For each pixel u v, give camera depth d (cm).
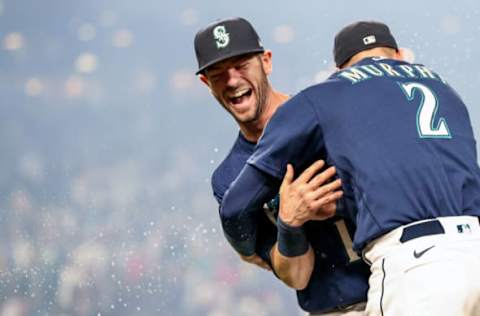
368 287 1227
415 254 1062
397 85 1165
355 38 1269
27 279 3659
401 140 1118
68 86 6644
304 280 1254
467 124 1169
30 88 6625
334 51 1305
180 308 3762
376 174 1106
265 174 1206
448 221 1077
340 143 1143
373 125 1133
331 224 1230
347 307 1254
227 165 1367
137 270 3828
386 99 1149
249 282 3825
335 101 1159
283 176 1202
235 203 1230
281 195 1195
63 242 4003
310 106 1166
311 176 1180
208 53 1295
